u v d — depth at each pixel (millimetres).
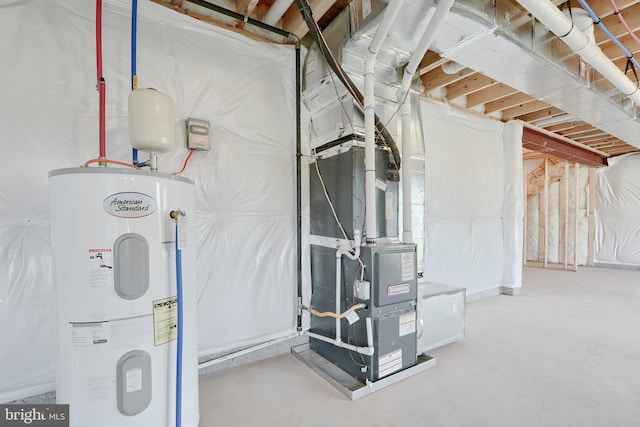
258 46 2238
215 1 2098
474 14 1629
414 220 2283
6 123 1476
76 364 1092
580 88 2525
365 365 1894
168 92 1888
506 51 1976
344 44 1998
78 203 1076
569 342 2504
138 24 1807
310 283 2469
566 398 1741
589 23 1956
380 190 2117
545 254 6223
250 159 2195
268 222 2277
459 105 3590
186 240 1312
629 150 5668
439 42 1885
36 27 1547
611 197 5949
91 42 1680
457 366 2123
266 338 2271
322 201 2314
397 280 1946
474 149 3756
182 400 1296
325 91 2227
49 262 1579
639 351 2330
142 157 1795
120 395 1116
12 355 1506
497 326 2873
